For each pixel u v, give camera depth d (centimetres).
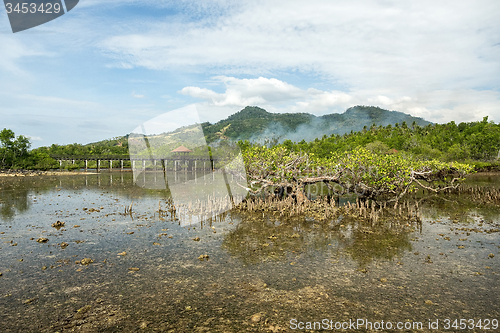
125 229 1489
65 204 2242
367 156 2161
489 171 4925
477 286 863
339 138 9638
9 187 3422
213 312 712
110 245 1229
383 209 2052
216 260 1064
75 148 9419
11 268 975
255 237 1359
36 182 4097
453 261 1065
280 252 1155
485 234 1423
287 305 749
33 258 1070
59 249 1174
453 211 1992
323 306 745
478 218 1780
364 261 1063
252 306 742
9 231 1442
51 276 916
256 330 639
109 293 808
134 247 1204
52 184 3809
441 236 1388
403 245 1252
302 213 1888
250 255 1119
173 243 1259
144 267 995
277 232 1447
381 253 1149
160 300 771
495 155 5572
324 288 845
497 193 2456
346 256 1114
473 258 1096
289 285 864
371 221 1688
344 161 2227
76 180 4459
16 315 693
